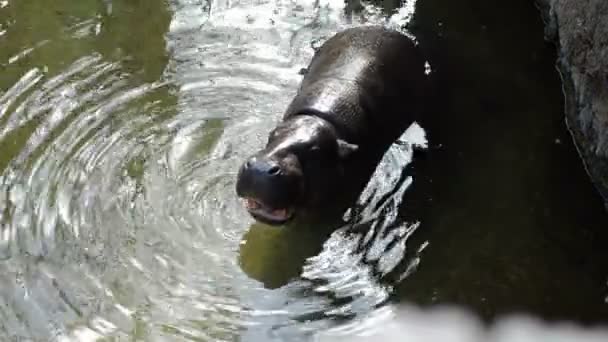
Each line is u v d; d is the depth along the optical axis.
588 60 11.44
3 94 12.17
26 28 13.52
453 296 9.83
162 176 10.94
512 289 9.95
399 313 9.58
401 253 10.26
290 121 10.64
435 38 13.82
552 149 11.92
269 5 14.09
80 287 9.58
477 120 12.33
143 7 14.03
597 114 11.20
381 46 12.06
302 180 10.01
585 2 11.59
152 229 10.27
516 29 14.03
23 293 9.48
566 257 10.37
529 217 10.86
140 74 12.65
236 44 13.30
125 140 11.43
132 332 9.13
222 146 11.41
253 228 10.38
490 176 11.41
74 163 11.05
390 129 11.66
